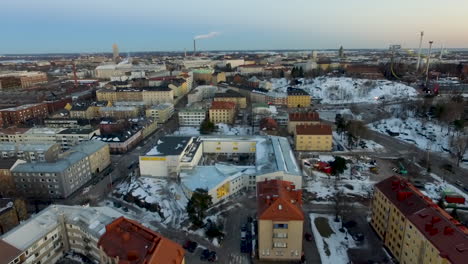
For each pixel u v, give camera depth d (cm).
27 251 7394
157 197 11625
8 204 10031
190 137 15550
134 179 13075
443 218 7025
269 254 8262
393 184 8925
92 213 8544
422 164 14588
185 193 11606
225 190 11638
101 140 16625
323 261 8200
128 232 6862
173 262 6341
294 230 7975
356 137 17100
